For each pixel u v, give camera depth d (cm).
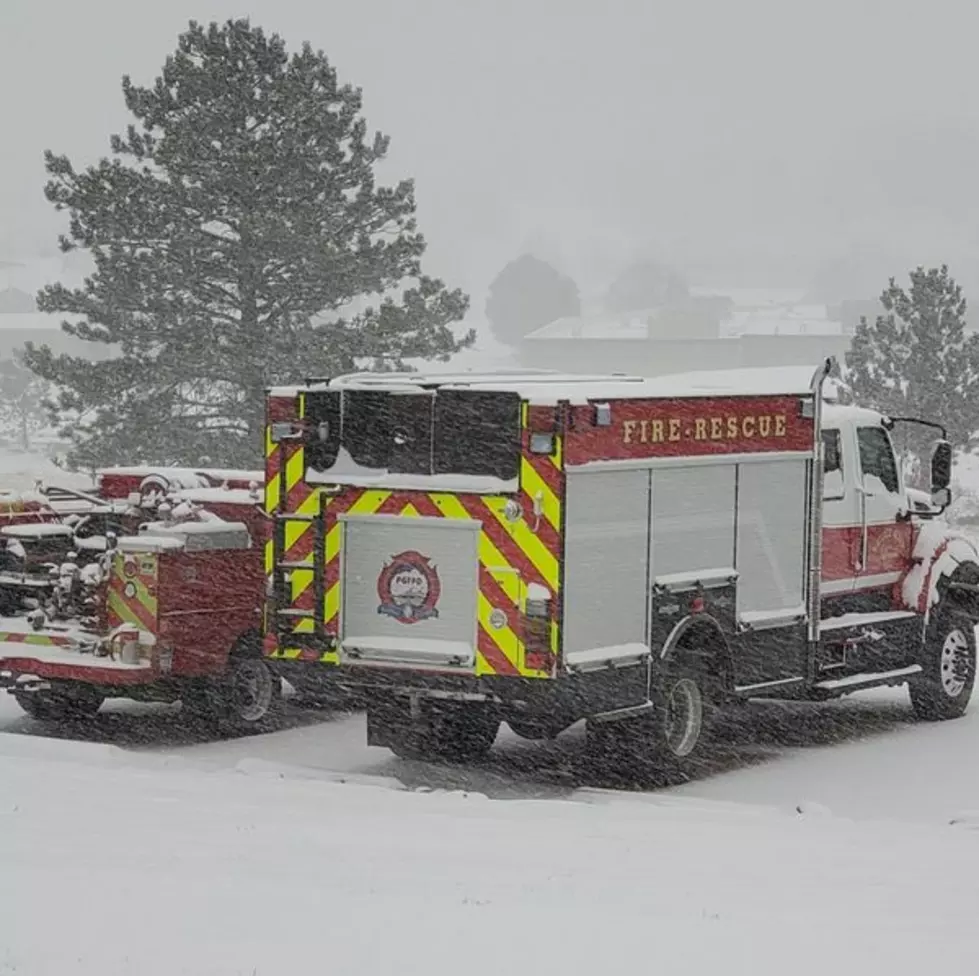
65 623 1281
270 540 1184
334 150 3167
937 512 1474
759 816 1054
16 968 527
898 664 1441
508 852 844
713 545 1213
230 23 3144
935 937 650
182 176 3102
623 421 1131
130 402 3077
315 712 1427
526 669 1101
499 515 1110
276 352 3012
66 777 1018
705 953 593
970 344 4206
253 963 545
